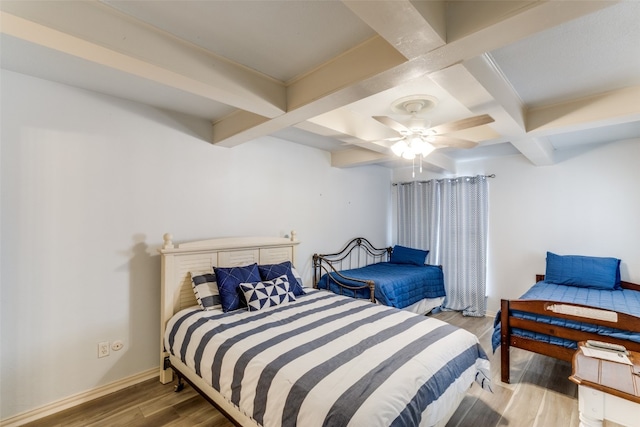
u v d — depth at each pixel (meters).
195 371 2.07
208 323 2.24
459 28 1.24
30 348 2.05
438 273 4.51
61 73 2.04
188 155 2.85
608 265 3.39
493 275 4.46
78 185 2.25
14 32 1.23
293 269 3.25
